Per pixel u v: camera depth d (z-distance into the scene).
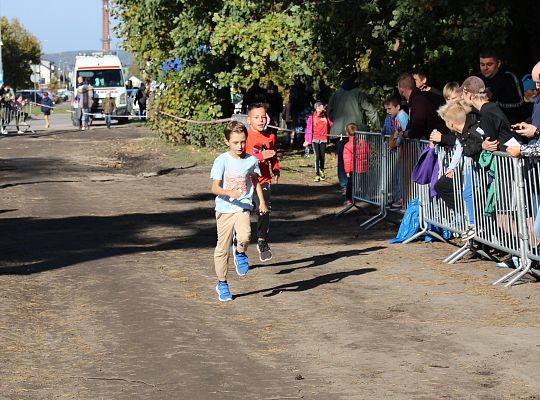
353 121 15.75
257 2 22.86
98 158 26.64
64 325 7.74
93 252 11.37
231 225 8.58
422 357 6.61
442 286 9.11
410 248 11.34
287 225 13.66
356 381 6.07
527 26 17.92
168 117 29.84
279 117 30.31
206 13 25.38
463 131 9.73
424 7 16.44
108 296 8.82
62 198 17.20
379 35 18.12
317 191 17.97
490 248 10.60
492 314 7.93
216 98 27.88
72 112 48.16
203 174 21.80
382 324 7.62
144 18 27.61
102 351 6.90
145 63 30.62
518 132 8.87
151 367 6.45
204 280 9.59
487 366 6.35
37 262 10.70
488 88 11.01
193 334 7.37
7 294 8.93
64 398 5.79
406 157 12.34
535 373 6.18
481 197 9.88
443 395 5.74
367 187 13.97
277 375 6.23
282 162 23.62
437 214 11.27
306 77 23.92
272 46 22.48
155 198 17.17
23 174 21.95
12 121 46.22
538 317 7.79
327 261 10.59
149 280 9.56
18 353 6.88
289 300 8.59
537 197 8.84
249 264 10.50
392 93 18.19
